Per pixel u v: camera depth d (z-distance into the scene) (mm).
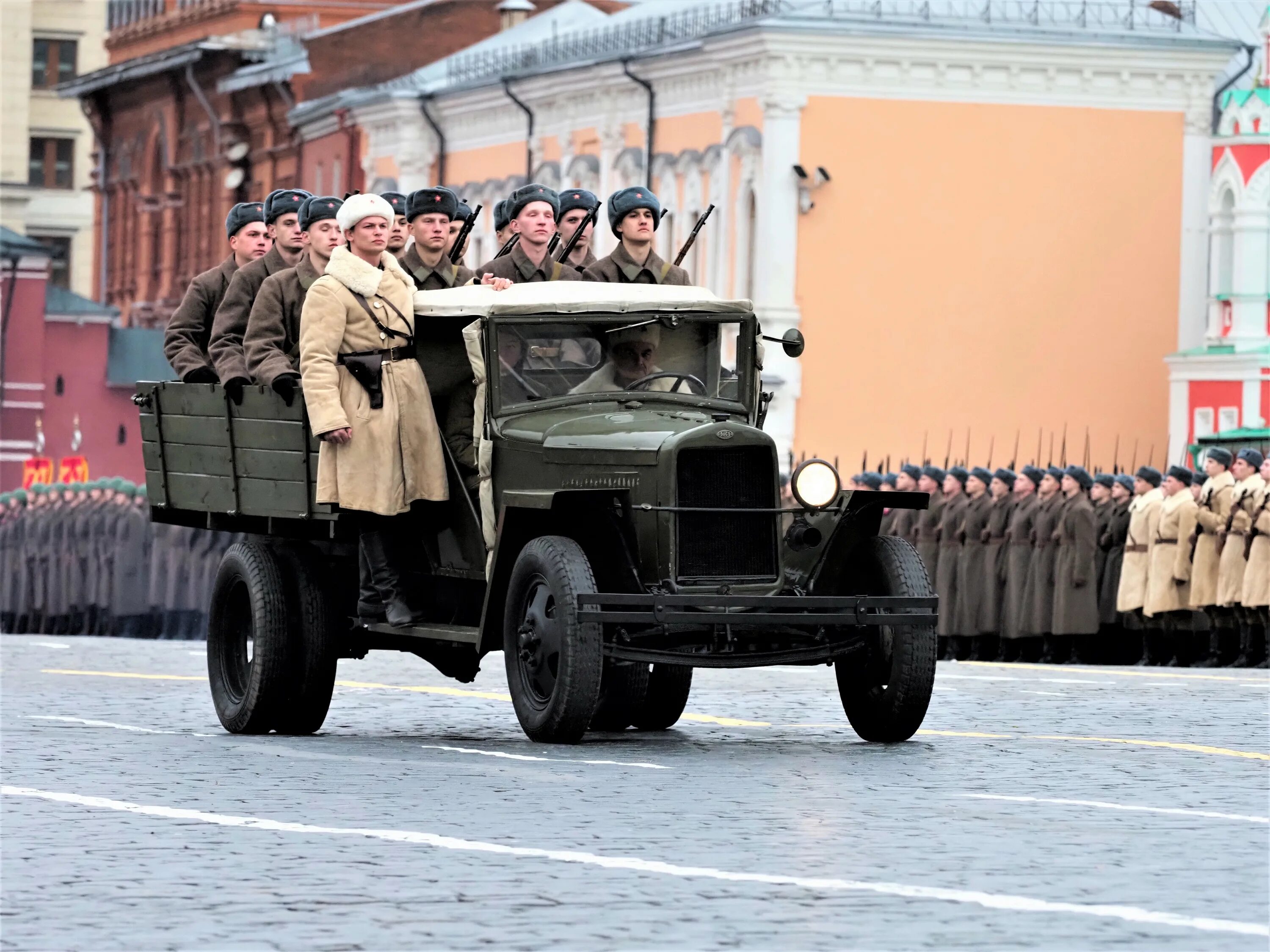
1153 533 65000
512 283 37000
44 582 94250
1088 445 112125
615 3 152000
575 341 34812
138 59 179750
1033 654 69562
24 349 161875
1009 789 28703
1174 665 65562
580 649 32219
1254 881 22203
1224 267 114125
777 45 110875
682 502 32625
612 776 29906
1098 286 114938
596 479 33312
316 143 155250
